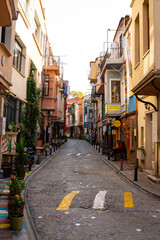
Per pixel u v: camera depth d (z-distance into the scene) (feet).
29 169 40.50
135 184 31.24
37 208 20.83
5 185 28.07
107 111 63.62
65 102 189.06
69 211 19.98
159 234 15.40
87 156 71.10
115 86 64.08
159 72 26.12
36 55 61.98
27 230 15.75
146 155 40.22
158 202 23.21
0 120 27.89
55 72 76.18
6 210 19.52
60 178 35.55
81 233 15.42
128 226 16.70
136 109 46.39
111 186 30.50
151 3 29.19
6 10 19.44
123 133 62.95
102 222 17.44
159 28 28.32
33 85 51.52
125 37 56.54
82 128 250.37
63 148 105.09
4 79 25.62
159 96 32.65
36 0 57.93
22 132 46.96
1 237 14.29
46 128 94.02
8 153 34.32
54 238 14.64
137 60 39.78
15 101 43.01
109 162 55.01
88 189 28.45
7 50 26.25
